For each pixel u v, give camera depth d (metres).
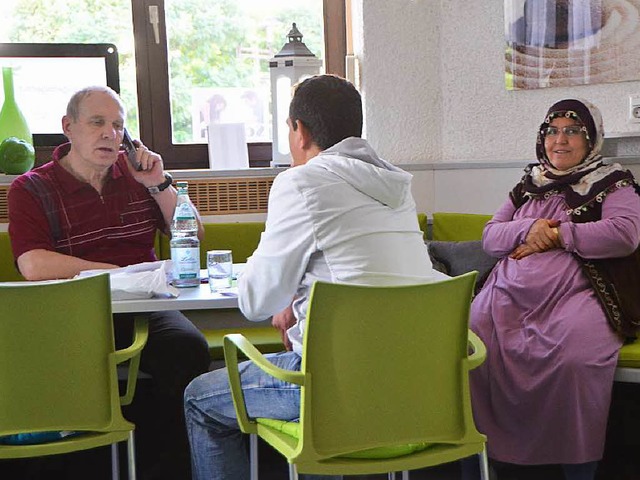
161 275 2.40
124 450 3.13
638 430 3.10
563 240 2.92
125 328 2.81
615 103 3.65
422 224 3.70
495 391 2.78
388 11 3.90
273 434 2.01
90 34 3.90
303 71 3.73
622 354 2.73
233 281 2.66
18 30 3.83
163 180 3.06
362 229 2.00
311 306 1.78
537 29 3.73
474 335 2.16
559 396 2.67
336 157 2.04
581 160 3.12
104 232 2.97
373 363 1.86
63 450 2.08
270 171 3.72
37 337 2.03
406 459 1.92
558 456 2.68
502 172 3.81
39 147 3.76
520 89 3.80
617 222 2.90
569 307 2.80
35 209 2.87
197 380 2.22
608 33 3.61
